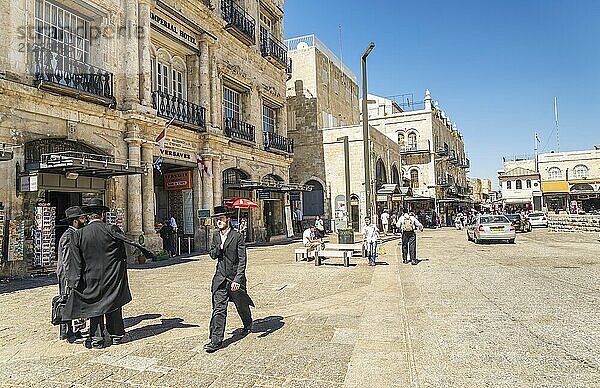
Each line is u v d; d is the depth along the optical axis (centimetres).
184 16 1955
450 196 5728
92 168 1233
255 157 2555
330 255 1380
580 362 473
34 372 473
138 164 1619
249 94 2533
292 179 3578
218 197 2152
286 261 1537
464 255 1677
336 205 3422
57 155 1323
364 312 738
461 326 632
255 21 2650
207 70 2114
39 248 1264
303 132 3575
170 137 1866
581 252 1689
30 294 952
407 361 488
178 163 1912
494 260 1480
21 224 1224
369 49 1817
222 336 543
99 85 1501
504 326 627
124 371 472
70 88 1354
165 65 1975
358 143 3369
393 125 5300
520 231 3238
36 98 1273
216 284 568
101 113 1492
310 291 951
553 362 474
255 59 2619
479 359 489
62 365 494
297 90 3631
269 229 2878
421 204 5047
